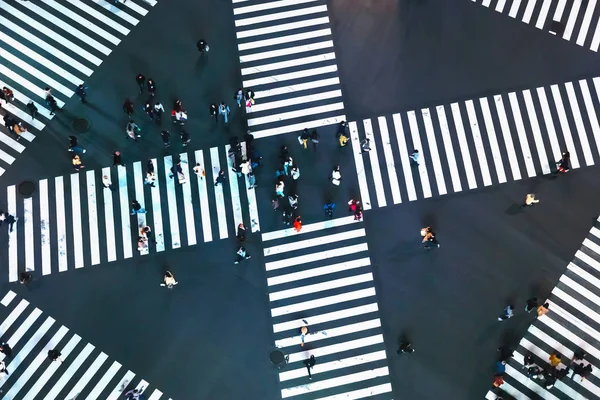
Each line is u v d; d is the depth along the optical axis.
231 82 25.48
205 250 23.41
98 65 25.44
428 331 22.78
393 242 23.69
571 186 24.55
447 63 26.05
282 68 25.73
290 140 24.78
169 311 22.70
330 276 23.25
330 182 24.27
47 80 25.12
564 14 26.72
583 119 25.44
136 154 24.38
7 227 23.30
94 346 22.23
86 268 23.05
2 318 22.36
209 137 24.66
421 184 24.39
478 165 24.69
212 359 22.27
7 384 21.73
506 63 26.14
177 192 23.97
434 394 22.20
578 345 22.80
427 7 26.75
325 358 22.42
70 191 23.83
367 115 25.19
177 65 25.61
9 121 23.69
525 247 23.81
